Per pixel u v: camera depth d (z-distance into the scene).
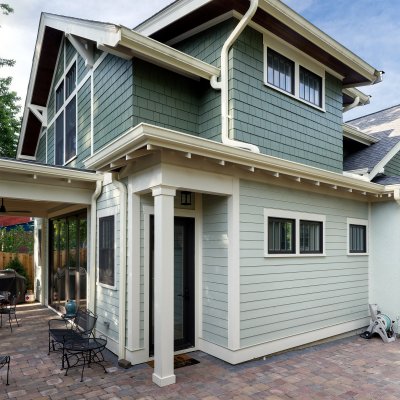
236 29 5.57
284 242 6.10
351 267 7.38
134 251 5.14
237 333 5.18
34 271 11.26
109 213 5.87
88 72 7.23
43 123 10.46
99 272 6.20
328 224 6.93
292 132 6.71
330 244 6.94
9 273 9.92
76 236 7.57
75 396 4.05
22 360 5.23
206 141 4.43
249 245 5.46
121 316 5.19
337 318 6.91
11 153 17.23
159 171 4.50
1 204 8.03
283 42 6.59
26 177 5.71
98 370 4.82
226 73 5.76
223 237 5.40
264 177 5.74
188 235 5.86
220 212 5.48
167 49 5.45
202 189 4.90
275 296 5.78
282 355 5.69
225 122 5.66
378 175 8.73
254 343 5.39
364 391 4.32
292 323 6.01
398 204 7.46
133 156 4.54
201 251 5.81
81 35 6.36
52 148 9.84
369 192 7.29
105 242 5.99
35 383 4.40
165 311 4.41
